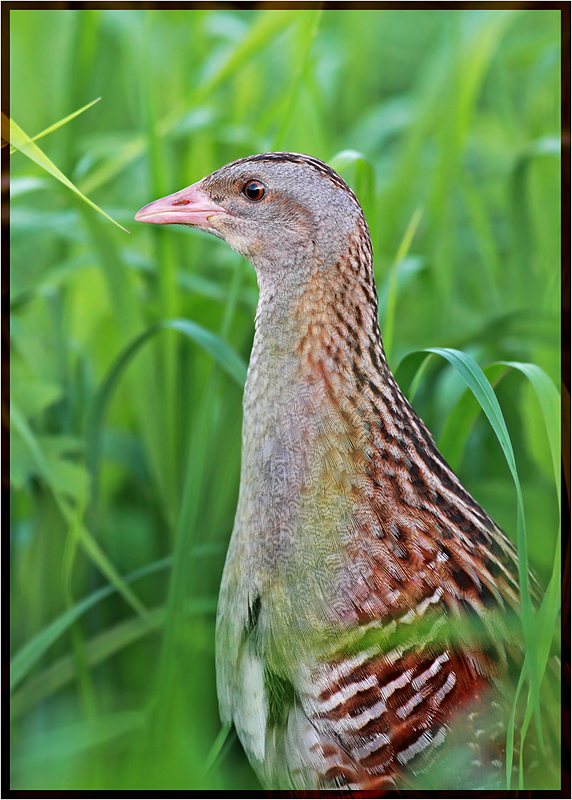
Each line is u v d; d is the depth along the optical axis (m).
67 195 2.78
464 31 2.83
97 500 2.78
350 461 2.71
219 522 2.78
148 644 2.79
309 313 2.71
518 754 2.70
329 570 2.70
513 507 2.80
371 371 2.71
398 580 2.70
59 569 2.79
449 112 2.83
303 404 2.71
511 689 2.71
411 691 2.70
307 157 2.71
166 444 2.79
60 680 2.77
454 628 2.70
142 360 2.79
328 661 2.70
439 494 2.71
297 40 2.82
